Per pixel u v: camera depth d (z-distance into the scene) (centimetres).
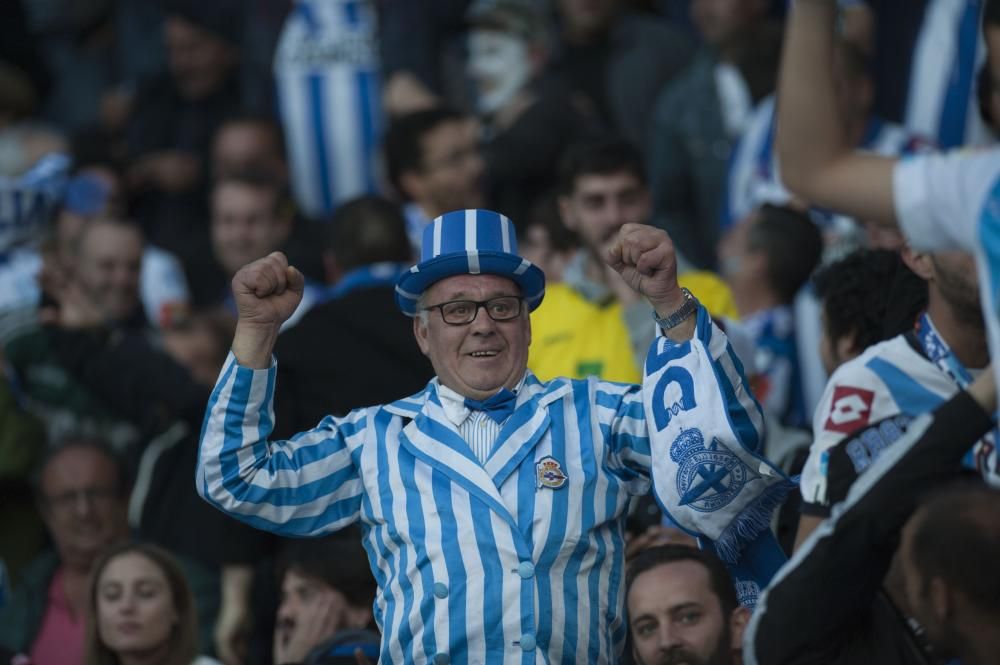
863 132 2636
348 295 2075
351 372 2028
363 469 1341
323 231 2878
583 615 1291
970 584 1034
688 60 3155
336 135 3209
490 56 3019
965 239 1022
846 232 2439
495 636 1268
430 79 3177
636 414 1345
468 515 1295
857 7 2817
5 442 2342
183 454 2306
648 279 1298
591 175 2067
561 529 1295
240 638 2177
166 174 3234
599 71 3158
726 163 2842
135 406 2356
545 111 2823
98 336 2398
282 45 3234
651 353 1317
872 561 1159
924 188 1028
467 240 1365
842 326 1644
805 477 1441
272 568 2169
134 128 3369
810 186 1059
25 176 2842
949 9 2883
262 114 3194
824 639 1176
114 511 2239
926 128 2880
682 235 2809
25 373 2398
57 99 3822
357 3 3212
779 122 1066
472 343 1347
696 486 1286
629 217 2064
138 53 3731
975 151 1047
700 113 2881
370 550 1339
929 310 1430
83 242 2703
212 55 3347
